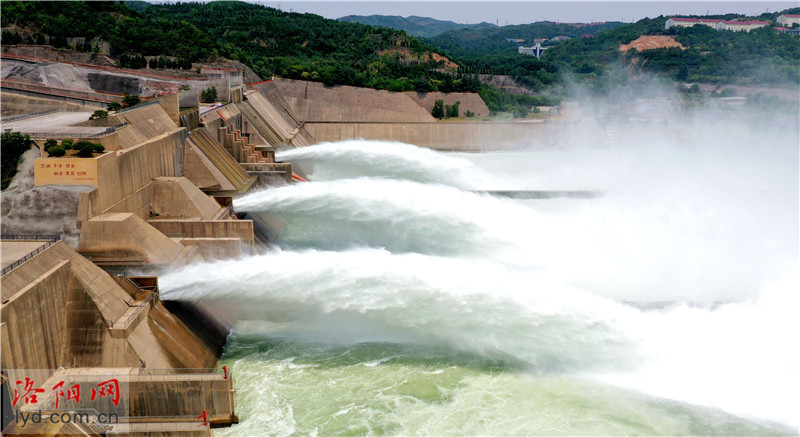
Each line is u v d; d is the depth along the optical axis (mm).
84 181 57688
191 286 56062
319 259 58312
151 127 75062
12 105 94500
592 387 50562
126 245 56500
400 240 80000
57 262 47906
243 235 65625
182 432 44188
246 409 47406
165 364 48531
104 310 48125
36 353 43469
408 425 45562
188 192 71188
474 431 45000
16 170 58344
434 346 56312
